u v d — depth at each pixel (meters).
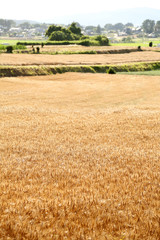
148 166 11.70
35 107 31.94
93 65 76.94
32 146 15.37
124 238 5.54
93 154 13.76
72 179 9.65
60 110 30.52
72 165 11.73
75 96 40.81
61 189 8.61
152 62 89.00
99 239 5.46
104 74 65.94
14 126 21.56
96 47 135.75
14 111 28.66
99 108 32.91
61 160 12.62
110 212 6.72
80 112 29.33
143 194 8.07
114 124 22.81
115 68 77.12
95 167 11.46
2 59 74.81
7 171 10.67
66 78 59.19
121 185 8.94
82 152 14.20
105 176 10.05
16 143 16.12
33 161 12.60
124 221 6.27
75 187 8.73
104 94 42.81
